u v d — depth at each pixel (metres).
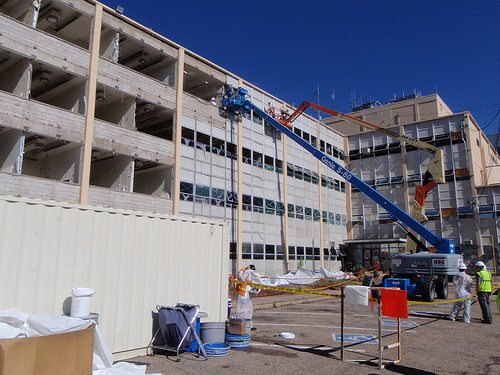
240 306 9.53
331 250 35.44
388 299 6.71
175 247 7.79
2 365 3.91
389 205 18.78
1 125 14.75
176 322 6.70
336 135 39.47
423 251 18.23
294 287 23.02
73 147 17.78
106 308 6.54
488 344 8.51
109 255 6.70
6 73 16.81
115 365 5.50
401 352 7.62
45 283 5.86
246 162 26.59
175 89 22.17
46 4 18.09
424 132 36.06
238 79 27.00
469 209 32.81
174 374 5.86
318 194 34.38
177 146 21.39
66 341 4.47
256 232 26.58
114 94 19.91
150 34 21.34
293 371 6.20
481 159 38.31
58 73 17.69
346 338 8.90
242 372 6.07
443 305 15.63
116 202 18.16
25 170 20.42
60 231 6.13
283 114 31.06
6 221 5.57
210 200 23.00
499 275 30.72
